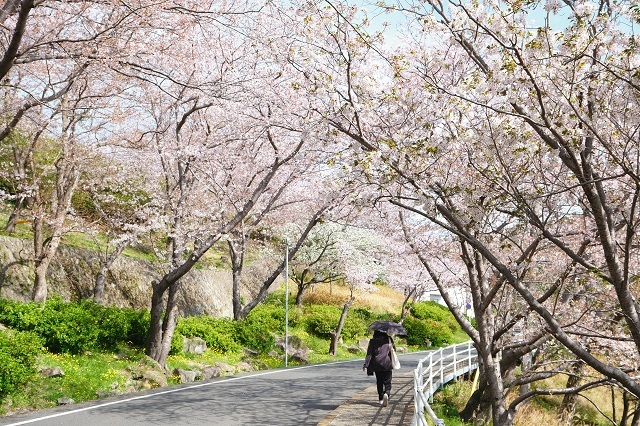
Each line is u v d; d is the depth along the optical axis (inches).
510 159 301.7
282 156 636.7
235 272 868.6
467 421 521.0
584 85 270.7
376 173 290.2
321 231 1211.2
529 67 251.6
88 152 743.1
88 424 356.8
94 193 837.8
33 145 704.4
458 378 771.4
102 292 835.4
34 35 506.0
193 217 691.4
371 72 309.1
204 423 376.2
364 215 681.0
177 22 457.7
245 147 769.6
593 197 250.7
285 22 437.1
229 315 1087.6
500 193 305.3
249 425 374.9
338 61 312.3
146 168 856.3
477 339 455.8
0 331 443.8
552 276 442.3
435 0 288.8
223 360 737.0
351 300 1040.2
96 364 538.3
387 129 343.0
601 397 931.3
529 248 348.8
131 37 436.5
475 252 435.2
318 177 733.3
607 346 475.8
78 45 414.0
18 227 879.7
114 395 481.4
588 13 237.0
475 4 254.2
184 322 761.0
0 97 606.9
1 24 321.4
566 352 474.9
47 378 459.5
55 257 810.8
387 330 461.1
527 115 275.3
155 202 754.8
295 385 581.0
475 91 275.4
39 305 574.6
